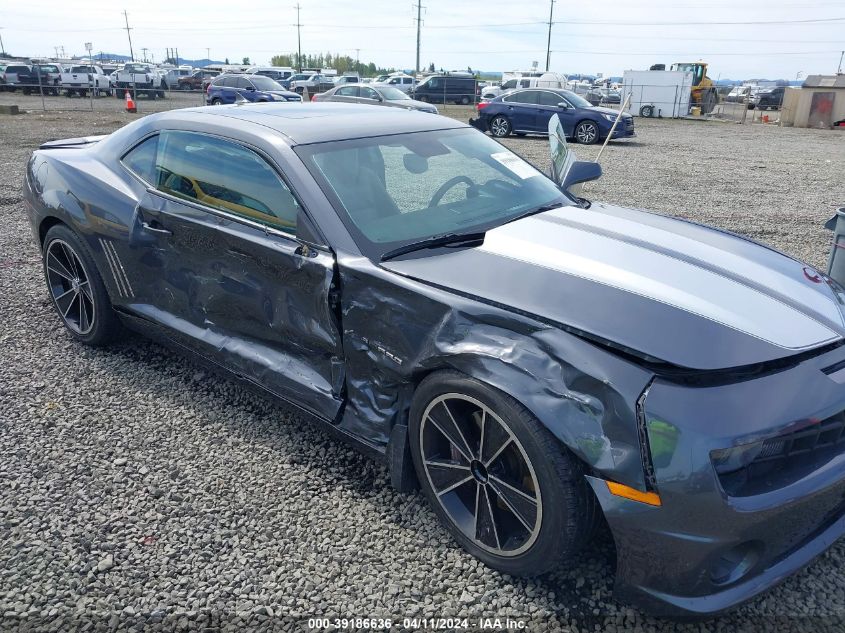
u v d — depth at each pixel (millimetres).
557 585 2404
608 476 2025
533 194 3416
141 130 3793
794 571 2189
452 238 2832
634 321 2227
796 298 2564
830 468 2160
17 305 4957
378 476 3027
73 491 2910
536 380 2139
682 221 3414
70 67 35406
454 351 2316
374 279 2602
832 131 24672
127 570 2480
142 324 3779
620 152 15570
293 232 2887
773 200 9453
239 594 2377
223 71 45156
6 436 3303
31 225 4320
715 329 2221
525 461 2193
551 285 2416
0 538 2629
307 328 2854
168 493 2904
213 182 3256
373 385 2711
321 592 2389
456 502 2564
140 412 3539
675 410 1996
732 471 2008
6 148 12523
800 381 2143
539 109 18359
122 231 3625
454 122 3840
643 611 2166
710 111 33062
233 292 3154
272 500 2863
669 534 2000
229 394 3732
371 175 3066
